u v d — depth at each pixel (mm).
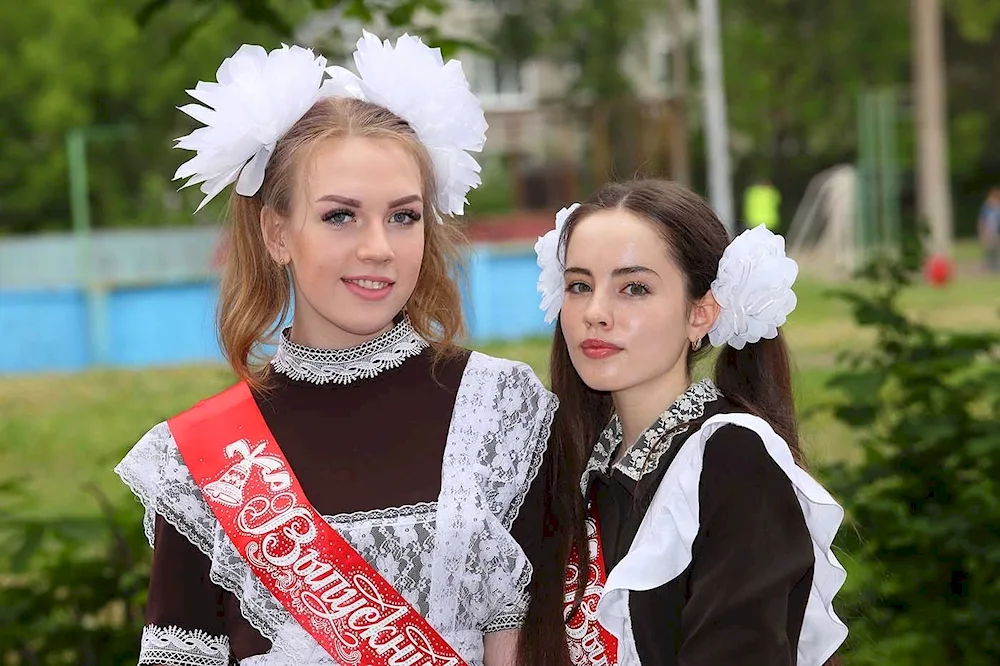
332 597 2203
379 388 2311
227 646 2277
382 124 2262
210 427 2293
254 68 2277
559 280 2416
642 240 2230
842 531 3686
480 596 2254
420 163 2297
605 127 19906
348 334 2320
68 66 24188
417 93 2307
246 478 2248
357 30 5035
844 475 4453
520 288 15992
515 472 2297
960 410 4457
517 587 2277
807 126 31578
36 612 4152
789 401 2402
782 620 2025
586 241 2264
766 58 30797
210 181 2287
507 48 28469
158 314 16016
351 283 2211
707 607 2051
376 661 2199
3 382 14258
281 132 2260
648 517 2176
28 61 24297
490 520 2232
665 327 2246
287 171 2234
